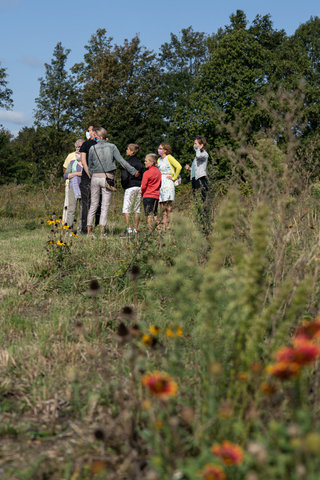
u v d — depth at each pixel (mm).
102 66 46031
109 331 3645
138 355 2365
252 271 2020
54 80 55156
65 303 4387
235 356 2053
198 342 2797
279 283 2984
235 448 1468
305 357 1499
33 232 10508
